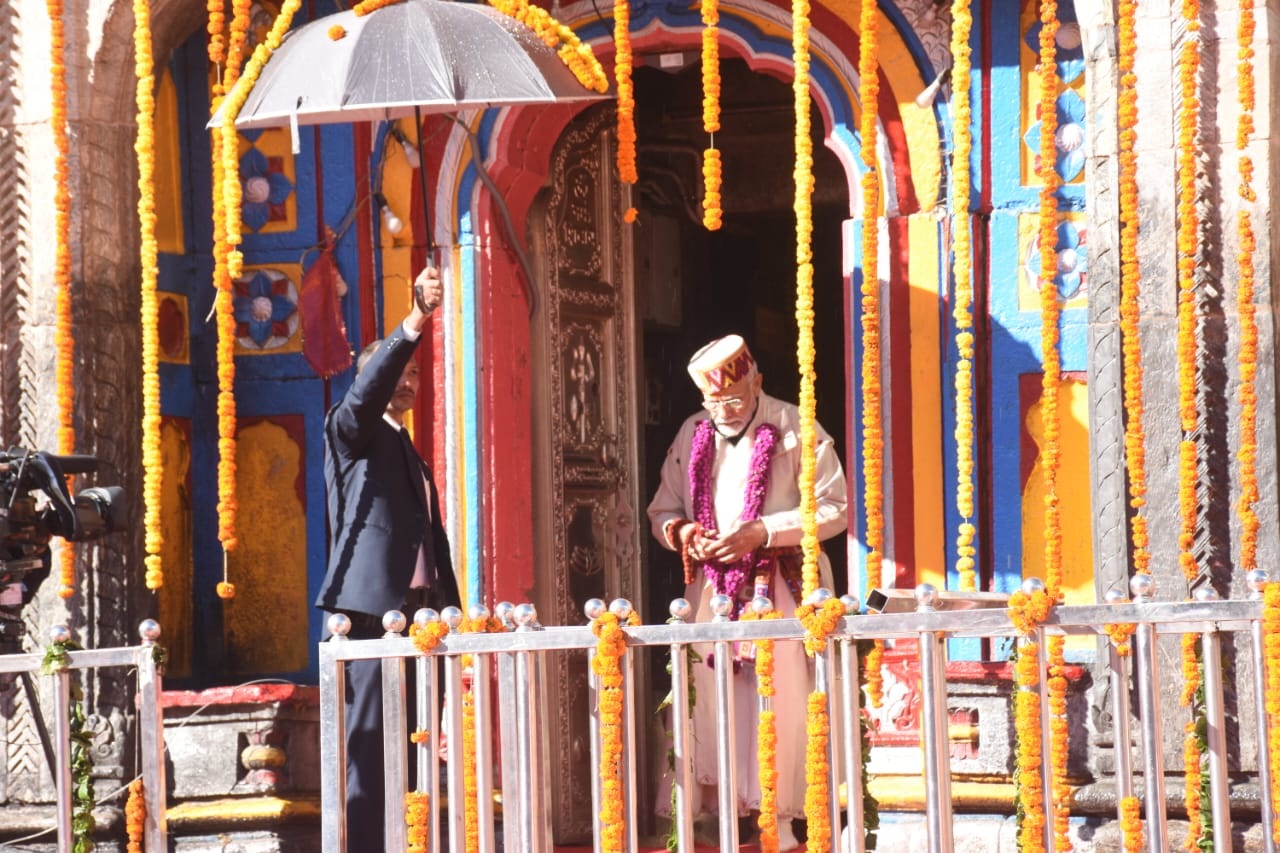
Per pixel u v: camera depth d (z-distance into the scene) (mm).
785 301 27625
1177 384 15430
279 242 19828
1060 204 17750
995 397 17828
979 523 17875
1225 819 11844
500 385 19156
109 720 17953
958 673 16812
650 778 20125
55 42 17516
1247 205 15266
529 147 19312
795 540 17828
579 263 20297
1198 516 15359
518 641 13086
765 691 12867
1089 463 17000
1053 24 16172
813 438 15867
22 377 18078
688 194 23953
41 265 18078
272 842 17703
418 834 13242
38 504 17938
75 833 15711
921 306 18047
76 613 17984
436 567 16500
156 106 19656
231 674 19812
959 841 16609
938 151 18062
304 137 19766
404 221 19438
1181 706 15352
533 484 19547
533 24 16203
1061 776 12219
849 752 12547
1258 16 15273
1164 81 15516
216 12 17453
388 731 13359
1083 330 17625
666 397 23766
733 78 24578
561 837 19562
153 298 17234
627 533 20859
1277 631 11531
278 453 19797
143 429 18188
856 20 18297
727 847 12812
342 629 13391
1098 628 12430
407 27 15406
